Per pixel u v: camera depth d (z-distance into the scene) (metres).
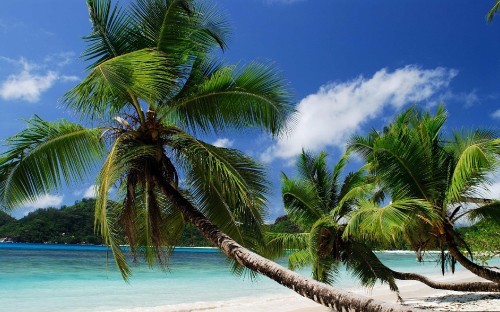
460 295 16.44
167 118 8.16
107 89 6.62
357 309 5.22
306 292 5.57
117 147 7.15
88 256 45.72
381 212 9.30
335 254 14.16
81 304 15.84
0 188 6.98
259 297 19.03
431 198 10.45
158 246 7.80
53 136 7.21
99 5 7.34
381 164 10.62
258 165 7.75
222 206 8.25
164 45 7.77
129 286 22.11
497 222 10.80
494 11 13.90
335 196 16.06
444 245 11.13
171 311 14.02
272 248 14.62
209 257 58.06
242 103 7.68
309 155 16.69
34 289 19.67
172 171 7.61
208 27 8.39
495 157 9.09
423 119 11.47
